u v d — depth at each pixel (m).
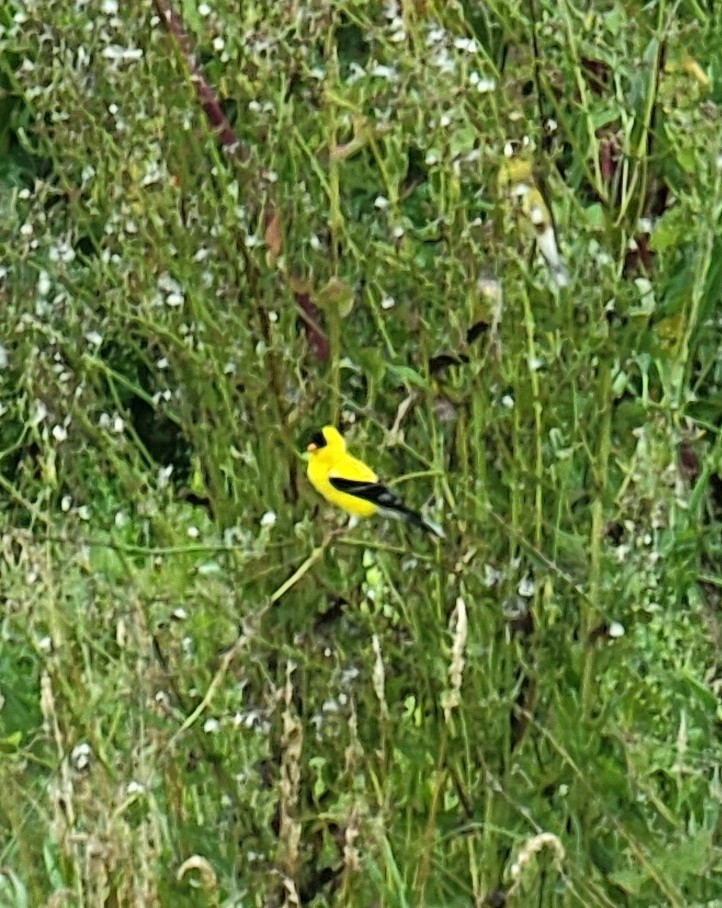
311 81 2.41
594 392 2.32
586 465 2.34
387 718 2.20
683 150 2.42
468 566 2.26
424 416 2.34
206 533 2.37
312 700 2.28
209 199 2.38
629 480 2.31
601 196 2.41
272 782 2.25
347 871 2.15
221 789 2.24
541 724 2.27
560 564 2.29
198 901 2.18
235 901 2.18
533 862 2.20
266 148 2.41
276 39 2.39
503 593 2.26
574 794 2.24
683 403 2.40
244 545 2.30
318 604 2.30
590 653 2.27
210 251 2.37
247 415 2.35
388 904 2.18
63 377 2.41
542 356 2.30
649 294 2.36
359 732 2.27
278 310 2.38
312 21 2.39
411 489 2.34
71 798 2.15
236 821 2.22
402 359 2.37
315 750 2.27
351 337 2.40
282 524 2.34
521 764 2.26
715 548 2.39
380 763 2.22
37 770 2.37
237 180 2.40
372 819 2.19
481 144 2.32
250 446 2.35
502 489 2.31
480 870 2.22
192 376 2.40
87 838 2.13
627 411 2.36
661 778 2.32
